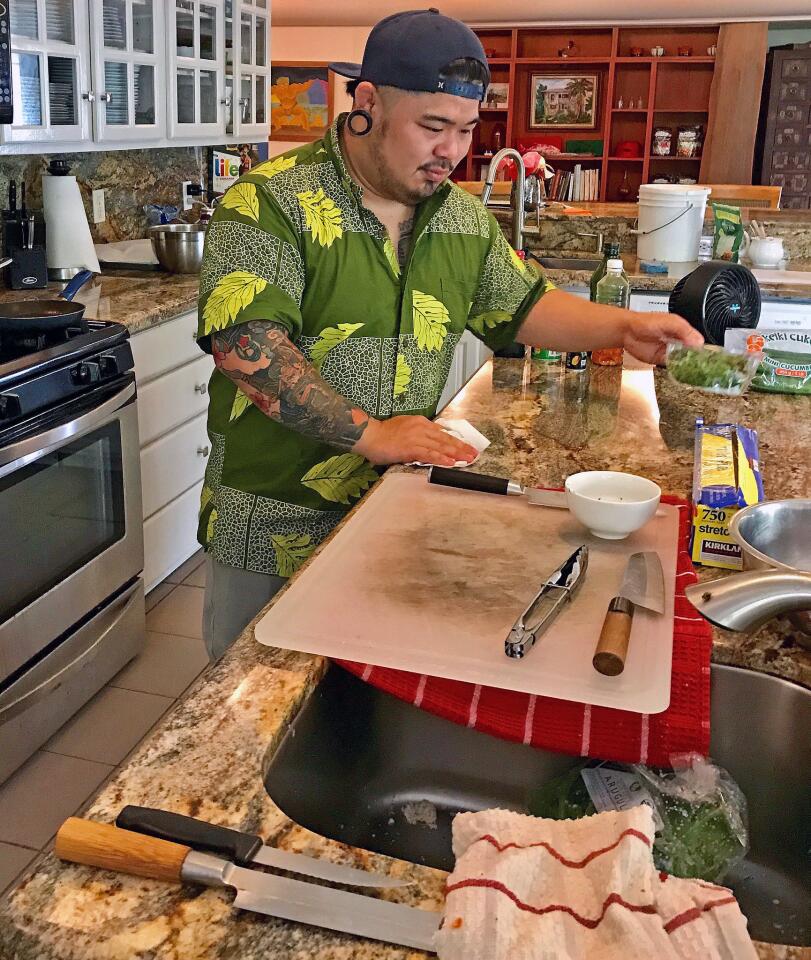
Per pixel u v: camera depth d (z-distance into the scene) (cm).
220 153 460
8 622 208
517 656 93
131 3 314
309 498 144
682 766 91
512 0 737
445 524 124
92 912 62
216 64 375
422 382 148
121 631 262
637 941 57
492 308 161
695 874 85
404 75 121
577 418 177
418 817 102
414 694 91
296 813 87
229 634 156
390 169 129
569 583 105
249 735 81
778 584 84
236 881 63
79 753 231
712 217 440
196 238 333
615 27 830
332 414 125
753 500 114
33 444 207
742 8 752
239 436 143
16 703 213
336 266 134
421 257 142
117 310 275
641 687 89
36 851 199
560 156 865
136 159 395
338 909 62
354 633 98
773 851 95
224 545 149
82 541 236
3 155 313
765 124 834
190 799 73
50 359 214
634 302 372
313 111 878
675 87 858
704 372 141
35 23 268
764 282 362
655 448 160
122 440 248
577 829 67
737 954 57
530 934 58
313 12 792
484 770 104
